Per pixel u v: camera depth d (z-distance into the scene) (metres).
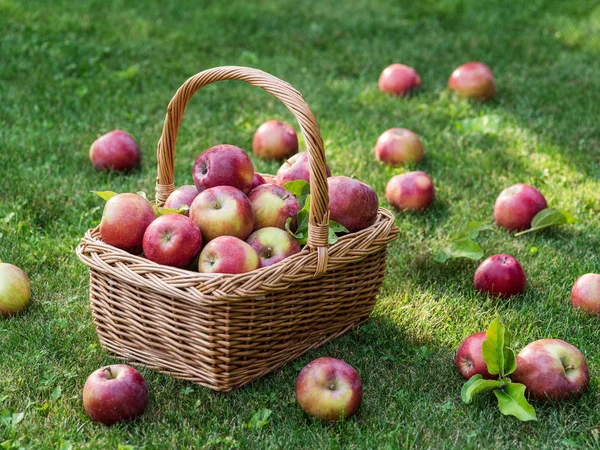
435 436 1.75
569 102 2.77
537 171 2.44
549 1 3.98
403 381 1.84
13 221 2.17
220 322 1.75
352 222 1.88
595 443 1.73
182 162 2.42
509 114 2.70
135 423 1.75
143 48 3.05
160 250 1.78
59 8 3.45
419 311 1.98
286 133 2.46
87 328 1.92
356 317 1.92
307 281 1.80
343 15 3.73
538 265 2.10
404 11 3.83
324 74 2.98
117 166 2.37
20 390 1.80
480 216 2.26
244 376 1.80
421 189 2.25
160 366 1.83
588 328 1.94
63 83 2.78
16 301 1.94
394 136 2.44
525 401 1.74
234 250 1.77
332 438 1.73
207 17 3.56
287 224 1.84
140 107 2.70
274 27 3.52
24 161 2.40
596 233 2.21
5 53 2.91
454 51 3.24
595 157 2.50
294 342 1.85
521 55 3.20
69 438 1.73
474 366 1.81
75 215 2.21
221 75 1.83
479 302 2.01
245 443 1.73
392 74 2.84
